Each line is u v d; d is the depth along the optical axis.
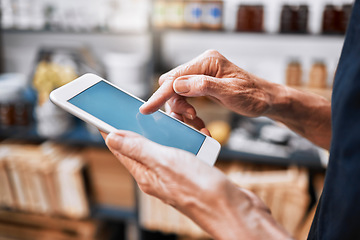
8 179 1.49
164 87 0.61
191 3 1.38
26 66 1.88
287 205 1.27
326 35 1.30
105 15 1.47
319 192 1.29
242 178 1.29
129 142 0.42
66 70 1.56
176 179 0.39
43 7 1.52
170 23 1.41
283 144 1.36
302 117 0.69
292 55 1.62
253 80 0.66
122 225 1.87
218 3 1.37
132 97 0.67
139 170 0.43
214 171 0.39
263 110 0.66
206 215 0.37
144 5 1.42
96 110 0.59
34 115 1.66
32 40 1.84
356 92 0.33
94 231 1.58
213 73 0.64
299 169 1.36
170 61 1.72
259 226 0.35
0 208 1.56
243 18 1.38
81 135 1.50
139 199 1.51
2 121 1.58
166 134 0.60
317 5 1.51
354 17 0.36
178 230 1.47
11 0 1.51
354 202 0.33
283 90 0.68
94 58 1.82
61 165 1.45
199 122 0.72
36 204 1.52
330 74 1.57
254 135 1.46
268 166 1.41
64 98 0.58
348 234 0.35
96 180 1.57
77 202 1.50
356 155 0.33
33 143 1.60
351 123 0.33
